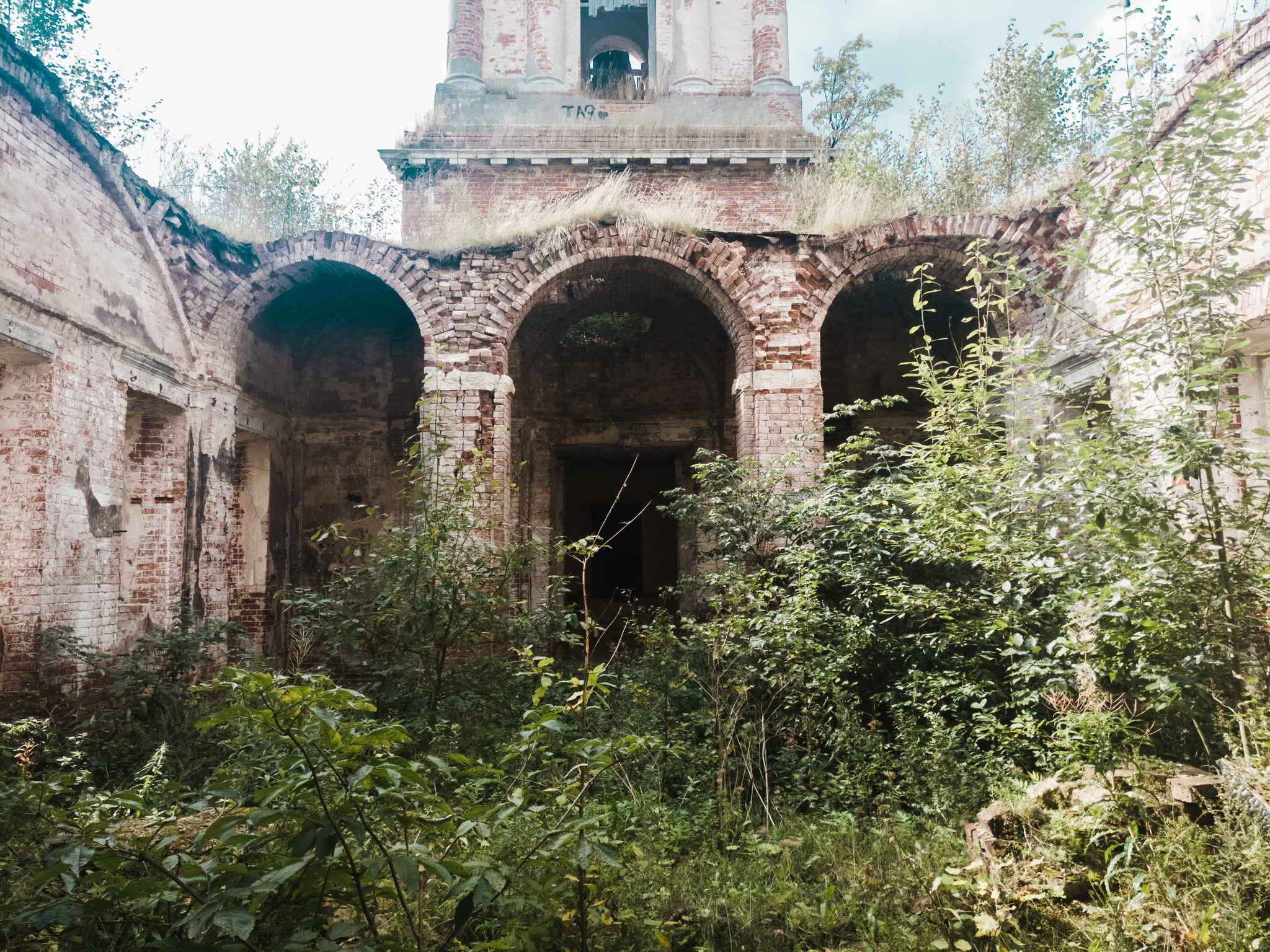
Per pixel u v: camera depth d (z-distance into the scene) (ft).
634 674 22.36
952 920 11.89
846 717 17.34
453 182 44.68
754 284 29.73
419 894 8.80
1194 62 20.77
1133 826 11.10
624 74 53.42
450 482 22.68
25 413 21.48
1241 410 20.98
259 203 41.39
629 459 49.85
